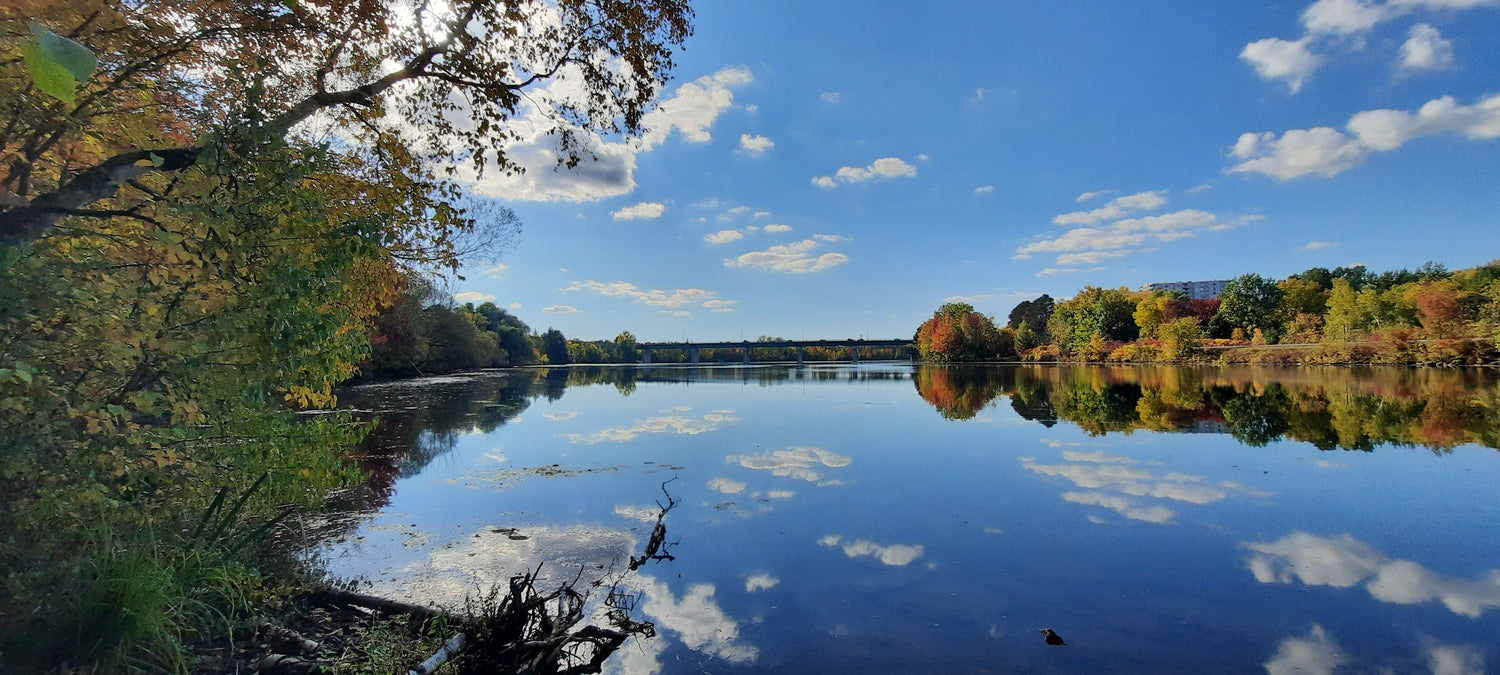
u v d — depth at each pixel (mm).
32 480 3844
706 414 23672
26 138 4012
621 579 6828
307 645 4902
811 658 5188
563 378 56094
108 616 3965
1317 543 8031
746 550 7801
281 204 5121
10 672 3629
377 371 37781
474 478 11828
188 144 5434
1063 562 7383
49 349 3875
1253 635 5602
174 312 4457
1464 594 6438
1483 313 40781
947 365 85312
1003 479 11742
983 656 5227
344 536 8148
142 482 4906
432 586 6445
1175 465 13023
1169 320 79375
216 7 5156
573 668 5047
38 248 3795
